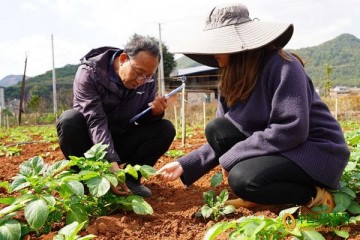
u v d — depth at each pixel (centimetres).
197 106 2372
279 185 269
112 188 298
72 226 226
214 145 314
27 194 262
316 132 274
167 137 376
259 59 276
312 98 281
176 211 316
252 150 276
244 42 265
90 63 332
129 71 315
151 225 281
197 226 282
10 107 4838
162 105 360
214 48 267
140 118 369
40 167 285
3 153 752
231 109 303
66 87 5412
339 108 2220
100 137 323
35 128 2020
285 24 265
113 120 361
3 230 236
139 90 354
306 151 267
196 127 1515
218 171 456
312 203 273
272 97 274
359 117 1859
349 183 317
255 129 290
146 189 361
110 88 336
